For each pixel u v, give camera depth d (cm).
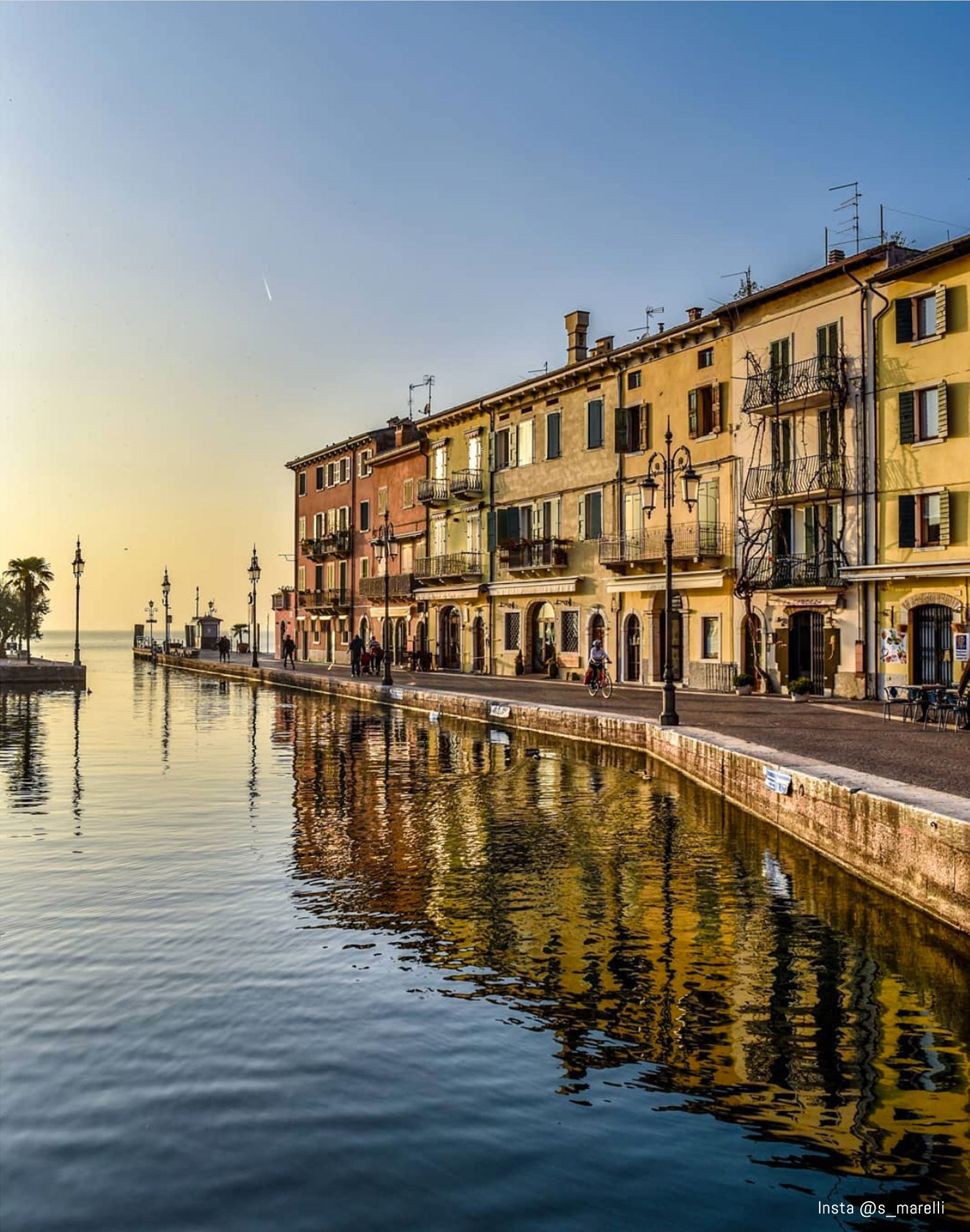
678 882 1134
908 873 1038
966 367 2819
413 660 5503
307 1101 607
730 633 3559
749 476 3494
